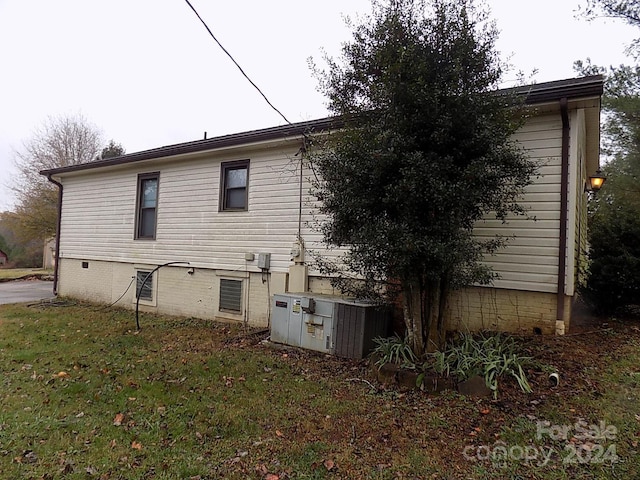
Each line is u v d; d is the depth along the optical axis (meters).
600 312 6.82
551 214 5.11
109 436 3.11
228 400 3.84
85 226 10.95
